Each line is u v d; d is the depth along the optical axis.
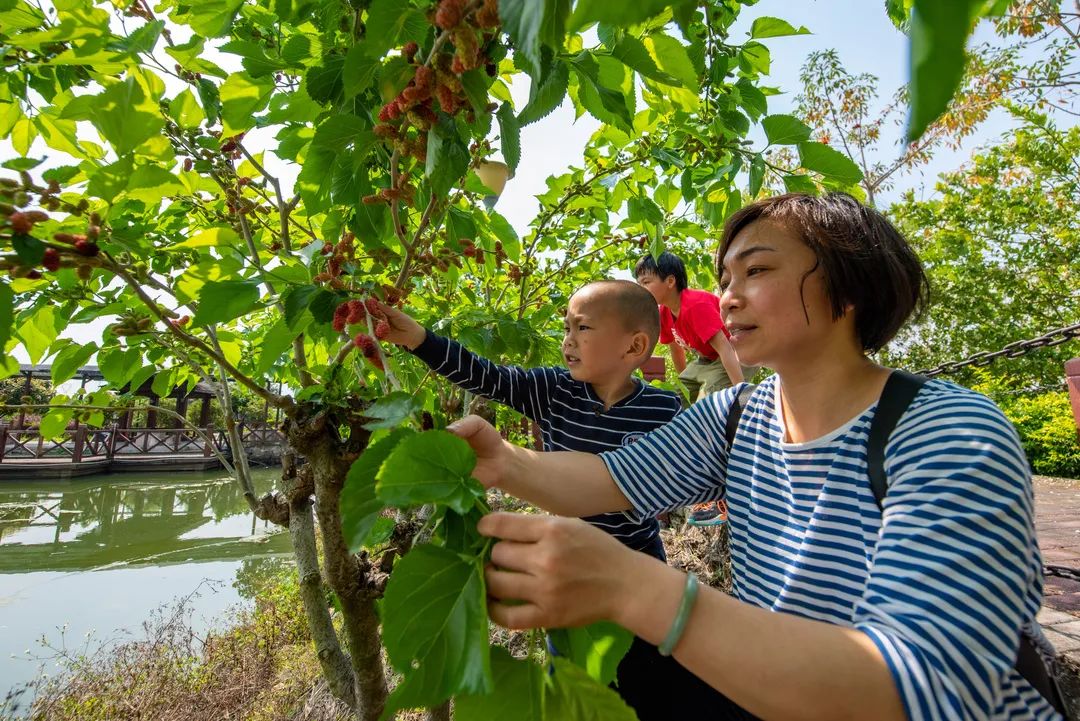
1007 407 10.06
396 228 1.29
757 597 1.22
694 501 1.53
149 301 1.17
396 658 0.62
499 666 0.66
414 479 0.67
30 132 1.60
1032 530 0.79
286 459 2.03
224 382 2.21
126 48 1.03
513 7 0.56
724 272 1.27
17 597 8.05
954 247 13.09
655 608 0.65
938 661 0.63
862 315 1.14
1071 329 2.75
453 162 1.07
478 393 2.02
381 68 1.00
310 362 2.40
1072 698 2.20
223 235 1.68
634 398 2.19
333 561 1.54
